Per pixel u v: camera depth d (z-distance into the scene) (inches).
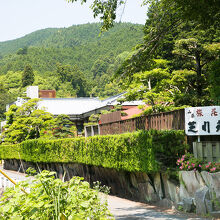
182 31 1080.8
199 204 405.4
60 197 174.2
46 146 1102.4
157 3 540.4
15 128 1544.0
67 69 5162.4
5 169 1847.9
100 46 7249.0
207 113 463.2
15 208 169.6
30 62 6983.3
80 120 1839.3
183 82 829.8
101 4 445.1
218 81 594.6
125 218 418.9
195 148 464.8
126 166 588.7
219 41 1035.9
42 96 2669.8
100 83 5019.7
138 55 553.9
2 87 4084.6
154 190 524.1
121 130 700.7
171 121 524.4
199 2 472.4
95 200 191.2
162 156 488.7
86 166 824.9
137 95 924.0
